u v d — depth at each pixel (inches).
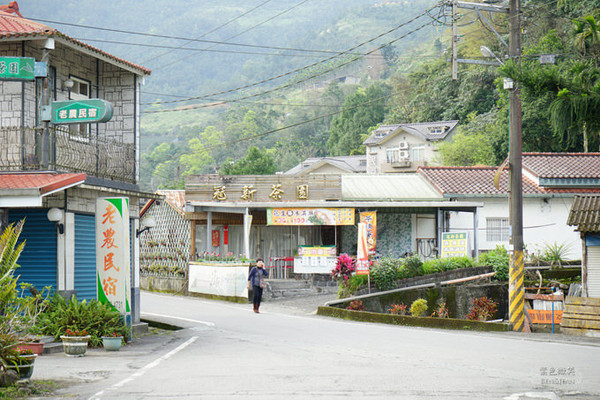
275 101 7327.8
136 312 786.8
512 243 833.5
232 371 478.3
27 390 399.9
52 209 653.3
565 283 1080.2
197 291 1207.6
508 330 826.8
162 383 427.8
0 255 462.9
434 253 1328.7
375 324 848.9
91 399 375.2
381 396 377.7
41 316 627.8
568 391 405.4
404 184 1435.8
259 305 999.6
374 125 3767.2
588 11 1547.7
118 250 653.9
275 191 1339.8
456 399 370.3
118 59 751.7
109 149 737.6
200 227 1332.4
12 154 649.0
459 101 2763.3
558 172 1386.6
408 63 6210.6
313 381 431.8
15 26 668.7
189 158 5211.6
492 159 2068.2
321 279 1249.4
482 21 888.9
